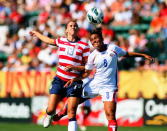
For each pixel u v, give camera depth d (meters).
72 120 31.91
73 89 32.19
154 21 66.00
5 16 76.25
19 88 58.75
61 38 33.03
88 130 48.84
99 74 31.61
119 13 69.31
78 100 32.28
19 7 77.69
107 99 31.36
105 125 53.31
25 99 56.59
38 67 62.75
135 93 54.88
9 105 57.38
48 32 67.25
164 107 51.81
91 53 31.56
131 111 52.75
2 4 78.31
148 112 52.31
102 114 53.38
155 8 70.00
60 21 69.44
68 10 71.94
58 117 34.19
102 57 31.12
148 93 54.56
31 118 56.12
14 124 55.09
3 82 59.59
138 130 48.12
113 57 31.22
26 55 65.38
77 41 32.62
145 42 61.66
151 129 49.09
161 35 63.28
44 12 72.75
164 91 54.06
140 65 58.19
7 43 70.88
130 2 70.88
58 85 32.78
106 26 66.75
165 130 48.12
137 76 54.97
